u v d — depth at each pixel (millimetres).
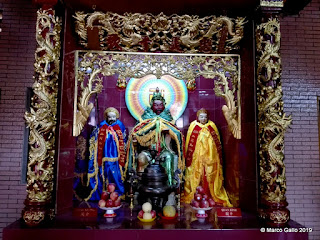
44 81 2973
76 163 4203
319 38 4445
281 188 2998
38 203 2854
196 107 4852
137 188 3316
